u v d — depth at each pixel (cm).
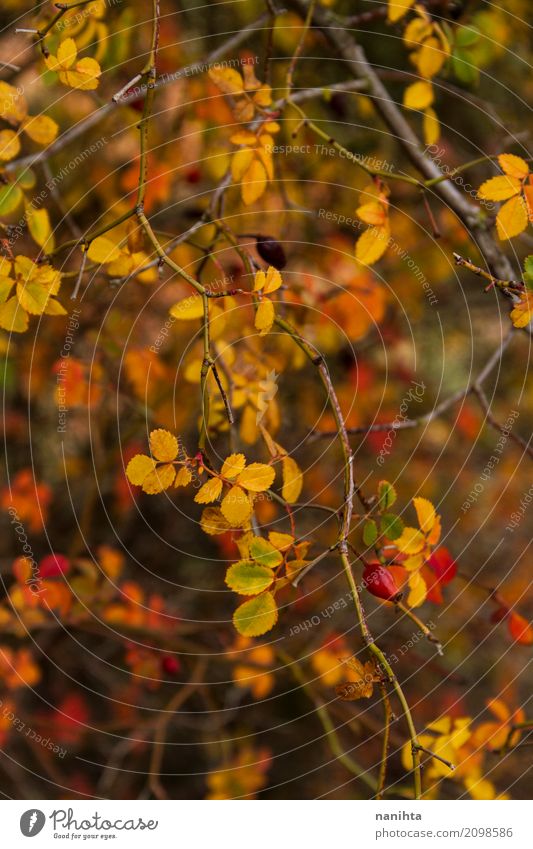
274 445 85
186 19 129
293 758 157
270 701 161
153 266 95
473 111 141
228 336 99
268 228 118
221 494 83
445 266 134
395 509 153
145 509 155
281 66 124
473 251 127
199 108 112
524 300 85
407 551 87
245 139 91
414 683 158
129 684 152
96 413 127
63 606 112
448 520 175
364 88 107
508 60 137
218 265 96
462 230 128
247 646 118
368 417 139
